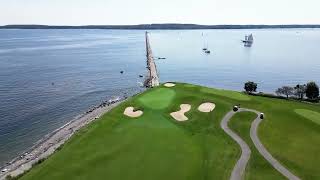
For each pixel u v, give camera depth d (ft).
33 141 245.86
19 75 530.27
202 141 183.01
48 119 301.22
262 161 160.25
